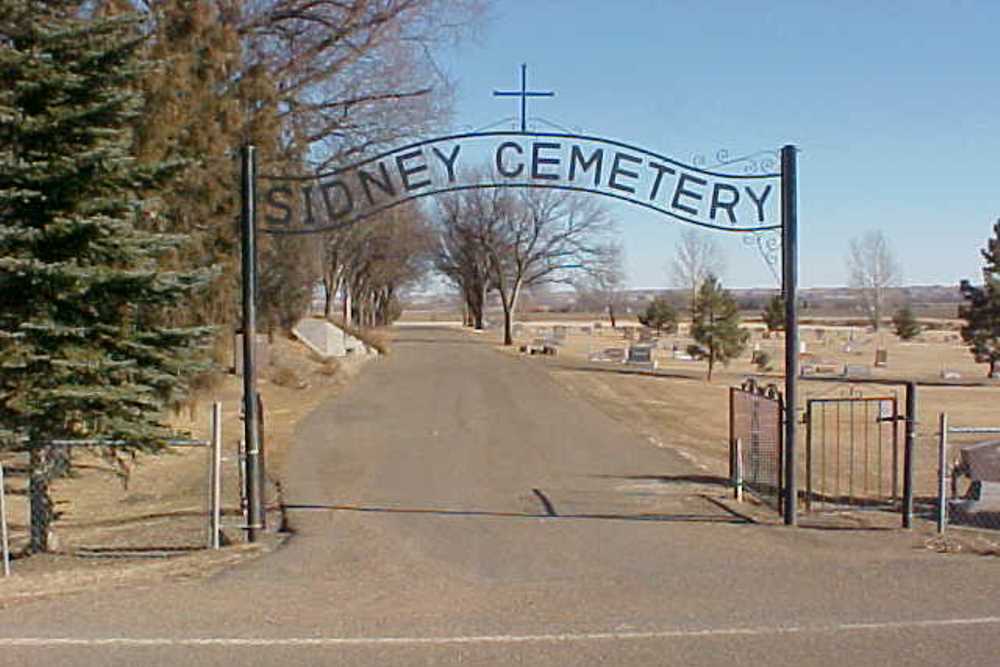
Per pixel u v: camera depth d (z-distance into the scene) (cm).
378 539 1109
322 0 2492
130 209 1158
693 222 1208
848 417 3056
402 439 2136
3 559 1012
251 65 2134
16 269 1064
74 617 754
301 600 814
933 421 3238
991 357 5659
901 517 1245
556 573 927
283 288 3838
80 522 1330
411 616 762
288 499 1410
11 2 1080
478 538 1112
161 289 1145
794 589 848
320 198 1279
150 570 944
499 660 654
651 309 10212
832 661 648
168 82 1559
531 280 8844
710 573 919
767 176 1177
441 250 10162
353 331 6356
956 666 638
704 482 1555
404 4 2616
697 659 654
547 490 1477
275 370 3575
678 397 3784
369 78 2672
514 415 2656
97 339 1137
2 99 1079
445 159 1220
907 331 9806
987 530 1164
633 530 1155
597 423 2484
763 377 5125
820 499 1480
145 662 647
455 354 6400
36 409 1087
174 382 1189
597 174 1218
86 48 1120
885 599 809
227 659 654
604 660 653
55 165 1091
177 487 1623
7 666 639
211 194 1627
